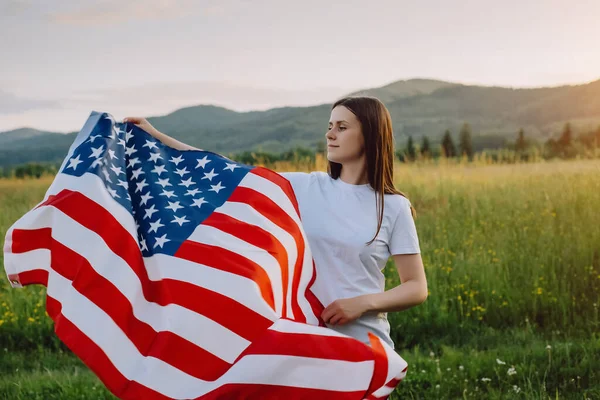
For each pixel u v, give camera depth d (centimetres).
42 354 638
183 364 254
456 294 723
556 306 681
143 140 329
